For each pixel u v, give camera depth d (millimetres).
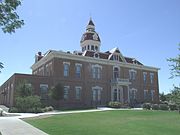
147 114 31344
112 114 30391
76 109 41188
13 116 29609
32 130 17469
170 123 22391
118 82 52375
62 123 21297
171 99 11500
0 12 9312
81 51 57656
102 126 19391
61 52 47031
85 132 16219
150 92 60000
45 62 50875
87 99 48875
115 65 54469
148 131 17266
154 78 61875
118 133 16031
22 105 36938
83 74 49406
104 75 52438
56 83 45219
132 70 57531
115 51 55250
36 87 43344
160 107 40656
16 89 40125
